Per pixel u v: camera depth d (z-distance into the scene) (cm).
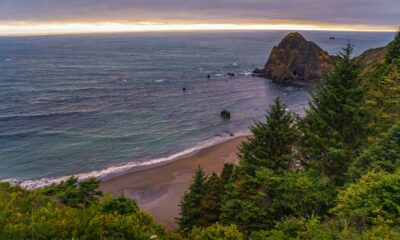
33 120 6625
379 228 964
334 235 1032
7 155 4947
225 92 9544
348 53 2147
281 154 2273
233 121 6875
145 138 5828
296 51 11056
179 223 2616
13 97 8588
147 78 11850
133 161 4891
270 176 1886
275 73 10931
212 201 2516
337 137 2097
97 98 8712
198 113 7425
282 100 8569
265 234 1355
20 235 764
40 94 9069
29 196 1327
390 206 1084
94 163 4781
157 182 4231
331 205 1630
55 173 4425
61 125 6381
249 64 15725
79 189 2241
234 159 4931
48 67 14650
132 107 7838
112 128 6309
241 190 2050
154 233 1117
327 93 2172
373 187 1162
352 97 2133
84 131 6091
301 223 1285
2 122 6425
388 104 2241
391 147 1482
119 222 949
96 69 14125
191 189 2716
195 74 12694
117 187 4081
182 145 5562
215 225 1224
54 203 1438
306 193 1661
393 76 2456
